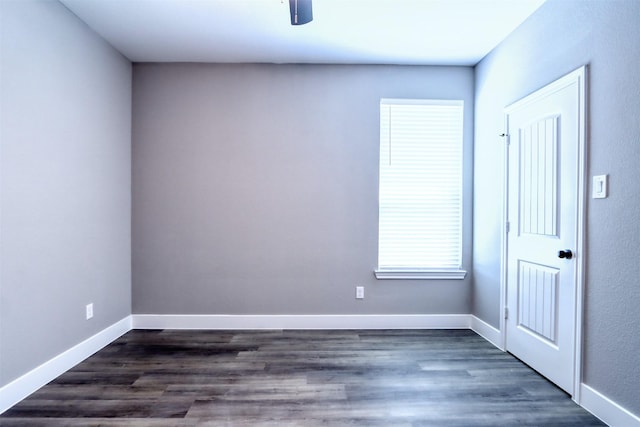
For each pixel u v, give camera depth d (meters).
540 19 2.15
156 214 2.96
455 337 2.82
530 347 2.25
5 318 1.77
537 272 2.17
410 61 2.95
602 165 1.68
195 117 2.96
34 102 1.94
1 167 1.74
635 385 1.51
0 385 1.74
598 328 1.71
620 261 1.59
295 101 2.99
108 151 2.65
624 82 1.57
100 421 1.66
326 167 2.99
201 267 2.98
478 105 2.93
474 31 2.47
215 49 2.75
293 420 1.67
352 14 2.27
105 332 2.61
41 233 1.99
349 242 3.00
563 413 1.74
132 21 2.36
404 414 1.73
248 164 2.97
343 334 2.88
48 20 2.05
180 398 1.86
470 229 3.03
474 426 1.64
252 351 2.51
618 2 1.60
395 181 3.02
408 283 3.01
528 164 2.26
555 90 2.00
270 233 2.99
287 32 2.50
